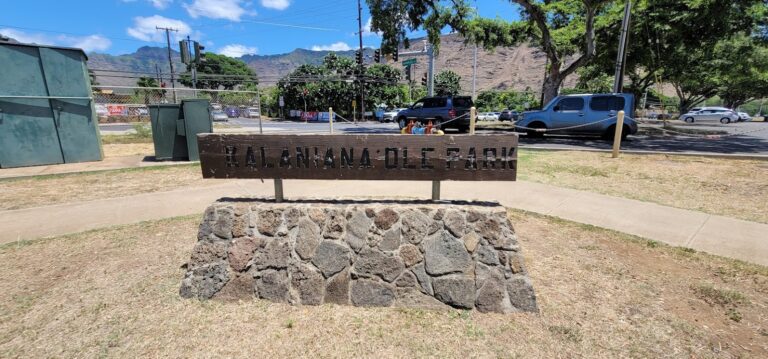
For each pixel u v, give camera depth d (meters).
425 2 16.36
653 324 2.58
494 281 2.79
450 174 2.93
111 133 15.12
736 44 22.73
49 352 2.32
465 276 2.81
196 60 23.25
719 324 2.58
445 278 2.83
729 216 4.62
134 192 5.91
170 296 2.96
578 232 4.18
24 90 7.75
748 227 4.25
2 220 4.61
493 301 2.78
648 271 3.30
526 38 18.97
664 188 5.93
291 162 3.00
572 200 5.32
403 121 18.53
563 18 19.53
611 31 18.03
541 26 15.82
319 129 20.55
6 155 7.73
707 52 19.86
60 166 8.05
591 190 5.84
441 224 2.86
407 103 40.97
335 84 38.72
